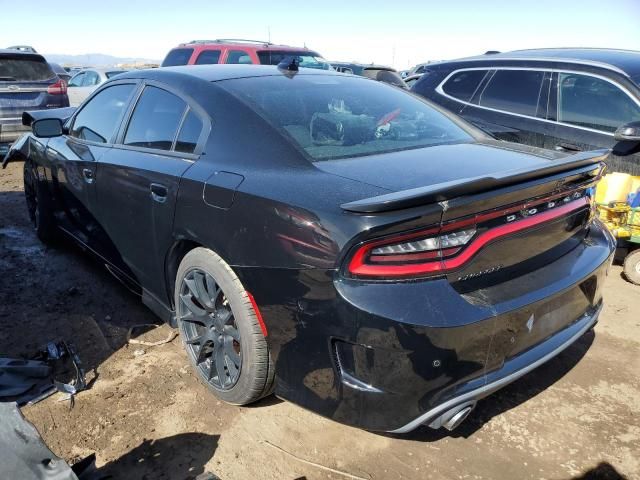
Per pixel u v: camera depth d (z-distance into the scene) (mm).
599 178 2602
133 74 3496
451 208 1871
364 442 2428
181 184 2621
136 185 2984
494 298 2031
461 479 2229
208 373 2682
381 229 1844
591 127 4531
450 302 1907
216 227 2398
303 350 2092
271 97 2766
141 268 3189
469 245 1978
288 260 2074
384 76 10703
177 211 2650
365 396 1955
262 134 2498
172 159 2814
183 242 2729
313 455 2346
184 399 2688
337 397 2031
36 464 1587
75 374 2875
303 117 2654
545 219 2219
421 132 2867
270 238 2143
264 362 2354
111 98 3619
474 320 1910
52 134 3971
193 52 9195
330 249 1933
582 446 2426
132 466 2264
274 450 2367
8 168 8320
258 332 2330
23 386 2727
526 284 2160
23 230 5234
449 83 5641
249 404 2654
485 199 1937
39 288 3910
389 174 2209
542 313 2211
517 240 2137
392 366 1894
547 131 4754
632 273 4219
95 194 3473
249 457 2324
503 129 5039
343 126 2688
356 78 3412
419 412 1959
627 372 3004
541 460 2340
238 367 2471
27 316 3490
